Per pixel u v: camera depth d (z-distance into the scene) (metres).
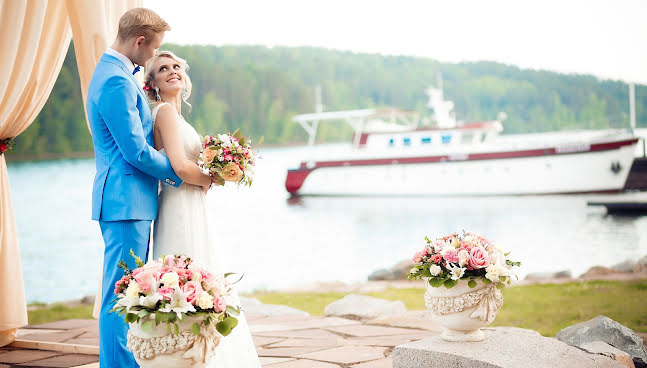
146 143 2.90
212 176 3.15
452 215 20.16
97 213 2.94
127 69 2.99
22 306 4.47
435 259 3.17
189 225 3.08
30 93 4.30
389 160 21.31
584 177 18.81
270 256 22.09
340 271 21.28
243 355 3.07
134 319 2.30
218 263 3.16
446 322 3.18
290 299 10.77
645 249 17.19
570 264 17.97
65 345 4.28
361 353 4.15
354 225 21.66
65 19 4.36
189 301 2.31
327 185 22.45
